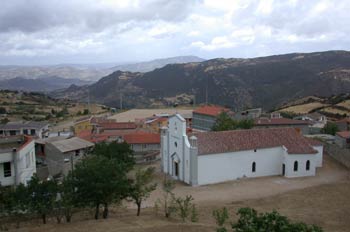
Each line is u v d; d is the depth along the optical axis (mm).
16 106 181125
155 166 70375
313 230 18344
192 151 56656
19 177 45562
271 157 62938
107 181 34031
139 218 36688
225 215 31703
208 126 111188
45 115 160750
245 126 81750
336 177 61125
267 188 55219
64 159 58594
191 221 36656
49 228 31750
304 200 48219
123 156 58906
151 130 103750
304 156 61719
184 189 55188
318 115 138250
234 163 60250
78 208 39188
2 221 34906
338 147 72812
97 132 93875
